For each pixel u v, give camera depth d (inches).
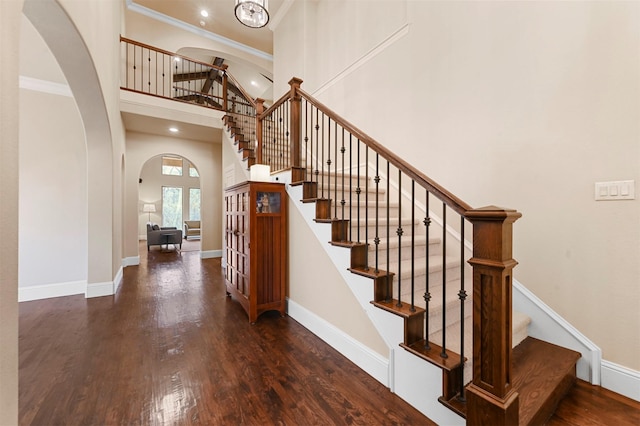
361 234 101.9
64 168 148.8
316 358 84.0
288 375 75.4
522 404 53.0
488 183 92.4
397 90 127.4
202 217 261.7
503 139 88.4
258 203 113.8
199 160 260.1
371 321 75.3
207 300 138.8
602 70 68.5
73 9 78.3
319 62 180.4
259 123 150.7
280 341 94.9
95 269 144.3
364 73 146.3
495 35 90.7
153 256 276.1
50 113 145.9
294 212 114.0
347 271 83.9
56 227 146.3
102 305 130.7
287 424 58.2
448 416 56.1
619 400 63.2
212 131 229.0
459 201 53.7
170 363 80.8
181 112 205.3
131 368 78.2
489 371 48.4
